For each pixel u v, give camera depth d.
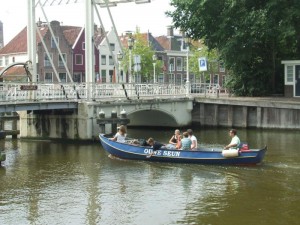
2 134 25.41
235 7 32.53
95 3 29.23
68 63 58.78
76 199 14.23
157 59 60.94
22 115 28.16
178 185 15.87
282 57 38.47
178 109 34.31
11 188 15.66
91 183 16.33
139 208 13.23
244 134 29.72
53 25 57.19
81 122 25.91
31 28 27.23
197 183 16.12
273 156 20.94
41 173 18.05
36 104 23.81
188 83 35.91
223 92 46.19
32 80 27.23
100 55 61.69
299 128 30.88
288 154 21.45
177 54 68.44
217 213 12.67
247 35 32.97
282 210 12.87
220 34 33.78
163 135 30.72
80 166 19.39
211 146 24.59
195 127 35.34
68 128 26.45
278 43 36.81
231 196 14.32
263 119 32.38
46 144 25.84
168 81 67.38
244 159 18.61
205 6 33.31
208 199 14.02
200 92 39.84
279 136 28.31
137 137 29.45
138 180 16.73
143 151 20.30
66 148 24.28
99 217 12.50
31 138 27.89
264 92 37.91
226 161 18.84
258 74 37.69
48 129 27.22
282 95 37.56
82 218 12.45
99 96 27.44
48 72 56.75
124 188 15.55
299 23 31.91
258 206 13.23
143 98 30.97
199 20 34.66
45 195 14.73
